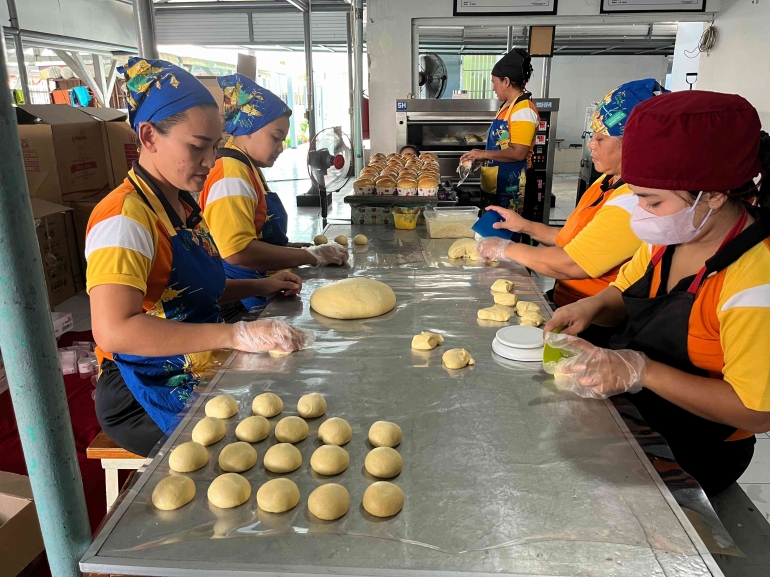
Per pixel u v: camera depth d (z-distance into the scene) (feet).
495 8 14.78
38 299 2.37
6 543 5.18
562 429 3.40
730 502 4.25
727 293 3.45
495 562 2.36
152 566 2.38
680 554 2.39
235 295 5.73
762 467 7.41
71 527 2.63
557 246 6.87
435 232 8.55
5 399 9.07
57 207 13.38
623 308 4.84
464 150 15.01
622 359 3.65
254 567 2.35
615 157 5.87
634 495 2.78
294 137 63.98
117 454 4.92
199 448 3.18
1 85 2.13
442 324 5.18
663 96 3.34
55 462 2.52
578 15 14.83
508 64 11.93
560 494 2.80
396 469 2.98
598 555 2.39
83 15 22.09
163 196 4.40
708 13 14.90
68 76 35.53
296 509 2.76
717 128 3.08
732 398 3.33
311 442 3.36
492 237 7.25
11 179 2.21
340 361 4.39
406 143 14.97
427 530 2.57
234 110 6.36
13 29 17.08
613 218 5.73
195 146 4.18
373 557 2.41
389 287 5.84
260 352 4.53
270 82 55.42
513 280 6.43
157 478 3.01
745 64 14.14
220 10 29.09
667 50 36.55
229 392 3.92
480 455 3.14
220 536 2.56
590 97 43.65
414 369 4.24
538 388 3.92
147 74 4.00
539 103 14.97
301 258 6.82
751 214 3.63
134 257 3.97
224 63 48.60
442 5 14.79
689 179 3.21
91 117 15.25
